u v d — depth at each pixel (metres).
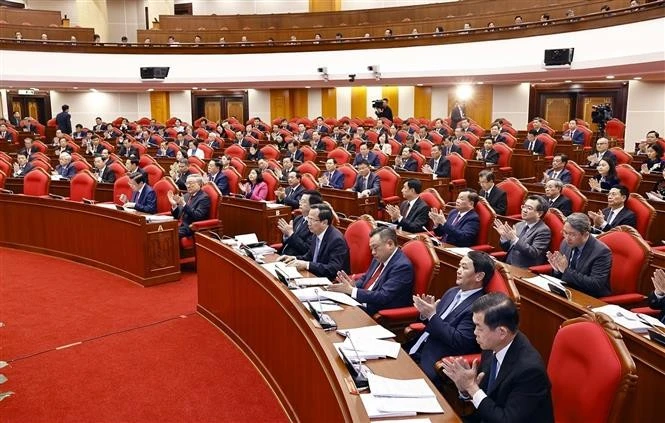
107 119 22.02
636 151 12.38
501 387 2.54
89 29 19.47
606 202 7.25
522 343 2.62
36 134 16.81
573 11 14.98
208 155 13.16
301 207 5.64
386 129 14.84
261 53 18.62
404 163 10.41
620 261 4.36
